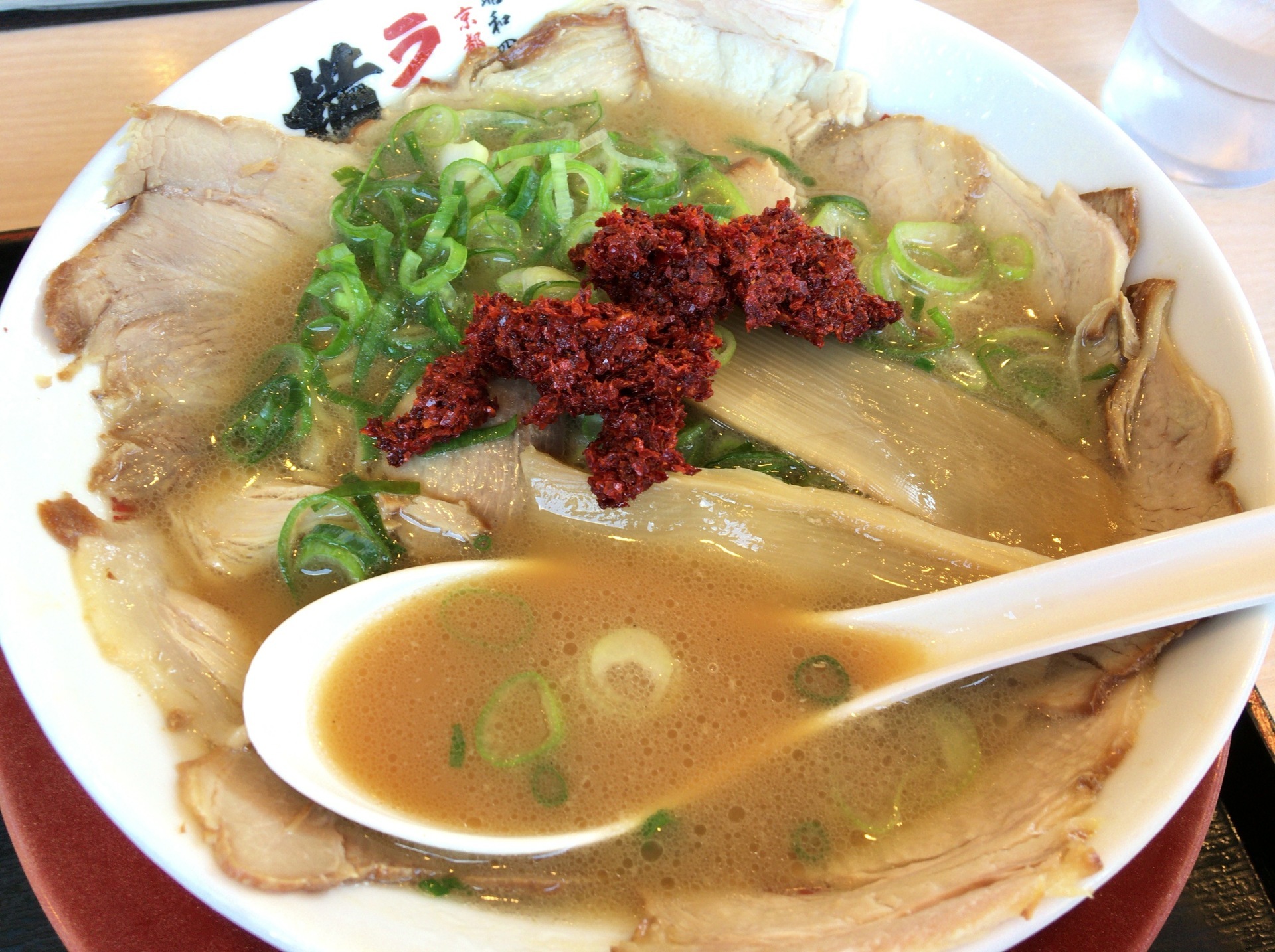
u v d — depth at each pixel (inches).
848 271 6.6
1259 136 8.6
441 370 6.2
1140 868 5.5
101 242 6.7
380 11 7.7
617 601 6.2
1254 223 8.8
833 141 8.4
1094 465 6.7
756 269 6.3
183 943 5.2
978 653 5.7
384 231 7.1
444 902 5.2
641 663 6.0
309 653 5.8
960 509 6.6
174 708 5.5
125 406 6.5
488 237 7.4
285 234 7.4
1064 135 7.5
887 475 6.7
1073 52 9.9
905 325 7.3
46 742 5.7
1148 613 5.4
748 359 6.9
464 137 8.1
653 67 8.8
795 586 6.3
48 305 6.3
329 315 7.1
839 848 5.5
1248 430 6.0
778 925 5.1
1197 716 5.1
